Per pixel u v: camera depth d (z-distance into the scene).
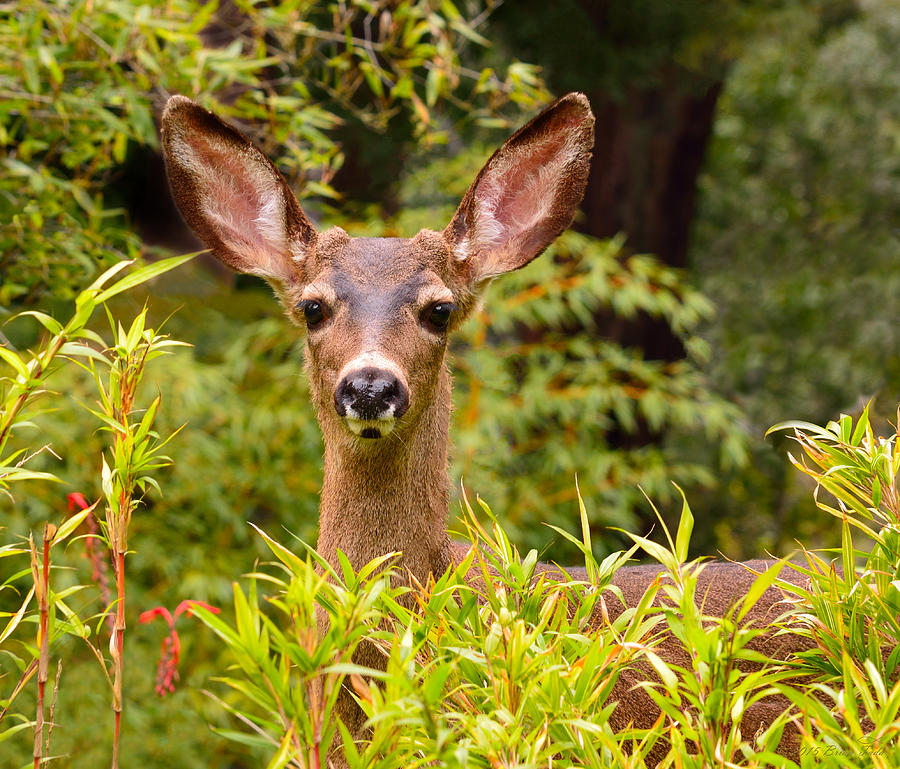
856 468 5.42
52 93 10.18
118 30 10.04
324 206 12.28
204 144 7.36
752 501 22.80
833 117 26.66
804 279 25.38
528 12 15.85
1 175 10.15
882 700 4.33
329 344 6.71
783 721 4.58
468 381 14.78
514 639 4.38
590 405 14.51
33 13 9.67
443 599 5.02
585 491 14.42
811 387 25.33
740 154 26.84
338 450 6.69
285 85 13.59
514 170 7.48
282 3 11.58
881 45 26.64
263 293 15.71
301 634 4.28
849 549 5.20
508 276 14.69
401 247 7.00
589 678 4.55
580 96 7.34
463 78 15.45
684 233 20.33
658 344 19.55
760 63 22.36
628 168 19.69
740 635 4.45
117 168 16.42
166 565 12.34
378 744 4.48
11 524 11.68
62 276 10.30
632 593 7.13
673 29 16.31
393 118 15.42
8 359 5.44
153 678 11.27
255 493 13.65
